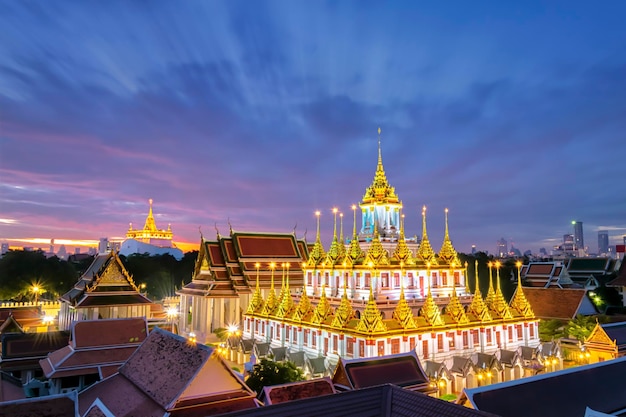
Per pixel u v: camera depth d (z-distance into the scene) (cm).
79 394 4809
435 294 8912
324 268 9188
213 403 4069
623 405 4541
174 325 8056
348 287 8550
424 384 5756
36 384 6525
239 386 4300
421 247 9344
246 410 3123
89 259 19738
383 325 6912
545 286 14250
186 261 18662
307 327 7912
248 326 9569
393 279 8319
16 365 6894
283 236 12238
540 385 4269
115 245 11669
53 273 14912
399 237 9644
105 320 6681
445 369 6869
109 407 4278
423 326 7312
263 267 11462
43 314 11619
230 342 8912
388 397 3528
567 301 11481
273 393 4653
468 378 7050
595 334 8188
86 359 6241
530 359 7888
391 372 5716
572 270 17100
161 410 3878
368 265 8156
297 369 6212
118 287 9719
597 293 13738
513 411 3925
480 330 7962
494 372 7356
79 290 10181
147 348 4825
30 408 3538
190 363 4147
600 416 3469
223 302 11138
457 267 9356
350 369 5491
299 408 3228
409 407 3334
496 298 8575
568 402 4250
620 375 4853
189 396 3978
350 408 3338
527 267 15300
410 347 7056
